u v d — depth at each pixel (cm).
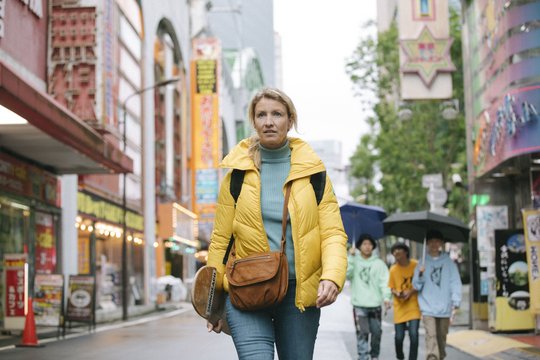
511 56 1755
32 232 2388
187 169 6306
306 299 383
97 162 2400
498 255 1688
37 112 1717
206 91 6469
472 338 1620
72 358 1309
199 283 390
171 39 5684
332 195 398
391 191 3884
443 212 2306
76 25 2439
